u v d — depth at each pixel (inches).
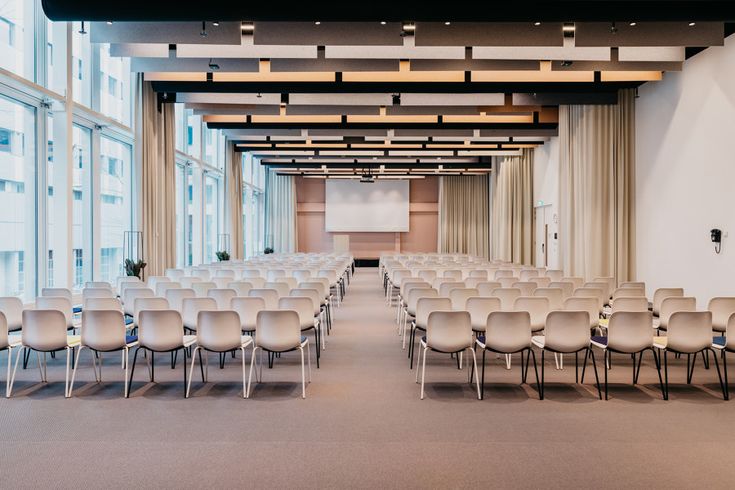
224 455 139.3
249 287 289.7
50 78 319.9
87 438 150.9
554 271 379.9
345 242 928.9
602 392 196.2
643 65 332.8
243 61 330.6
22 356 251.8
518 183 730.8
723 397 189.9
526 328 190.9
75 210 364.8
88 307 225.3
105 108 392.5
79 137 366.0
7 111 299.4
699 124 339.9
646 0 224.2
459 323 189.9
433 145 655.8
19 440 149.6
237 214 712.4
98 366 233.0
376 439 150.3
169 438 150.8
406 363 239.1
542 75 365.4
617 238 425.7
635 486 123.1
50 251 325.4
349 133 546.6
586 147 445.4
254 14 226.2
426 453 140.7
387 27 270.5
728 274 315.9
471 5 225.9
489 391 197.3
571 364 238.5
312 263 499.5
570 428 159.2
